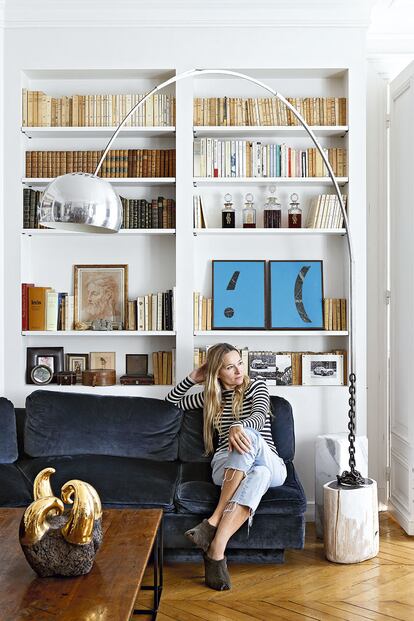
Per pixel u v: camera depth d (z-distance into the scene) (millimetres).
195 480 4148
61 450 4406
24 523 2598
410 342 4719
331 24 4844
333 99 4961
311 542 4523
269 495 3992
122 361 5188
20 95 4906
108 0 4762
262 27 4859
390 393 5238
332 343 5145
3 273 4934
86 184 3119
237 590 3721
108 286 5160
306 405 4902
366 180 5262
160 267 5180
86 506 2594
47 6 4805
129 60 4871
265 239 5156
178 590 3727
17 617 2285
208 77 5082
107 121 4961
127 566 2701
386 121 5281
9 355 4941
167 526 3973
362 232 4898
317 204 4941
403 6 4898
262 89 5137
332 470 4527
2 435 4395
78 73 4984
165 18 4840
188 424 4551
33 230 4918
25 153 5023
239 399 4379
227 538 3766
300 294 5035
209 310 4992
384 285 5293
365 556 4137
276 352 5047
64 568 2584
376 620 3338
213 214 5168
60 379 4973
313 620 3342
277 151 4980
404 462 4844
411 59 5277
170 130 4914
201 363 4973
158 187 5168
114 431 4457
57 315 5039
